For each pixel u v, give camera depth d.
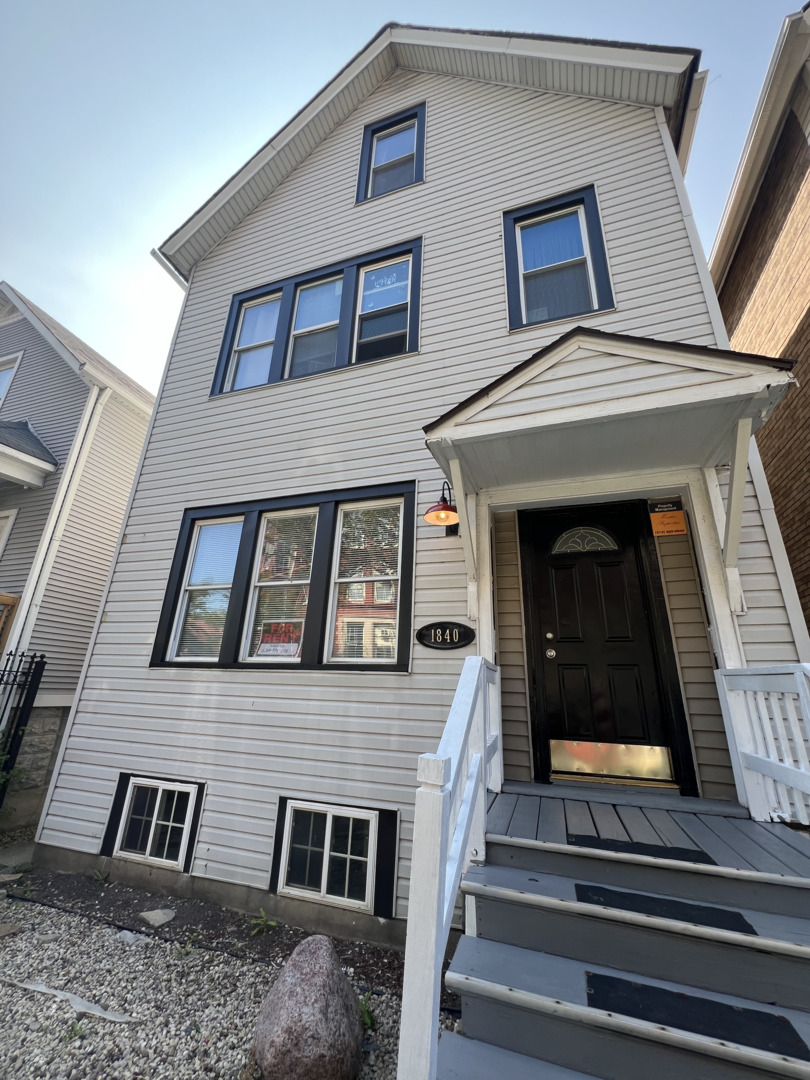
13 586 7.25
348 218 6.02
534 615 3.94
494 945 1.84
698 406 2.69
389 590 4.25
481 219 5.18
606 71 5.00
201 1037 2.38
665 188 4.50
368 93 6.70
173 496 5.49
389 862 3.41
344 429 4.92
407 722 3.73
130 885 4.02
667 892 1.93
